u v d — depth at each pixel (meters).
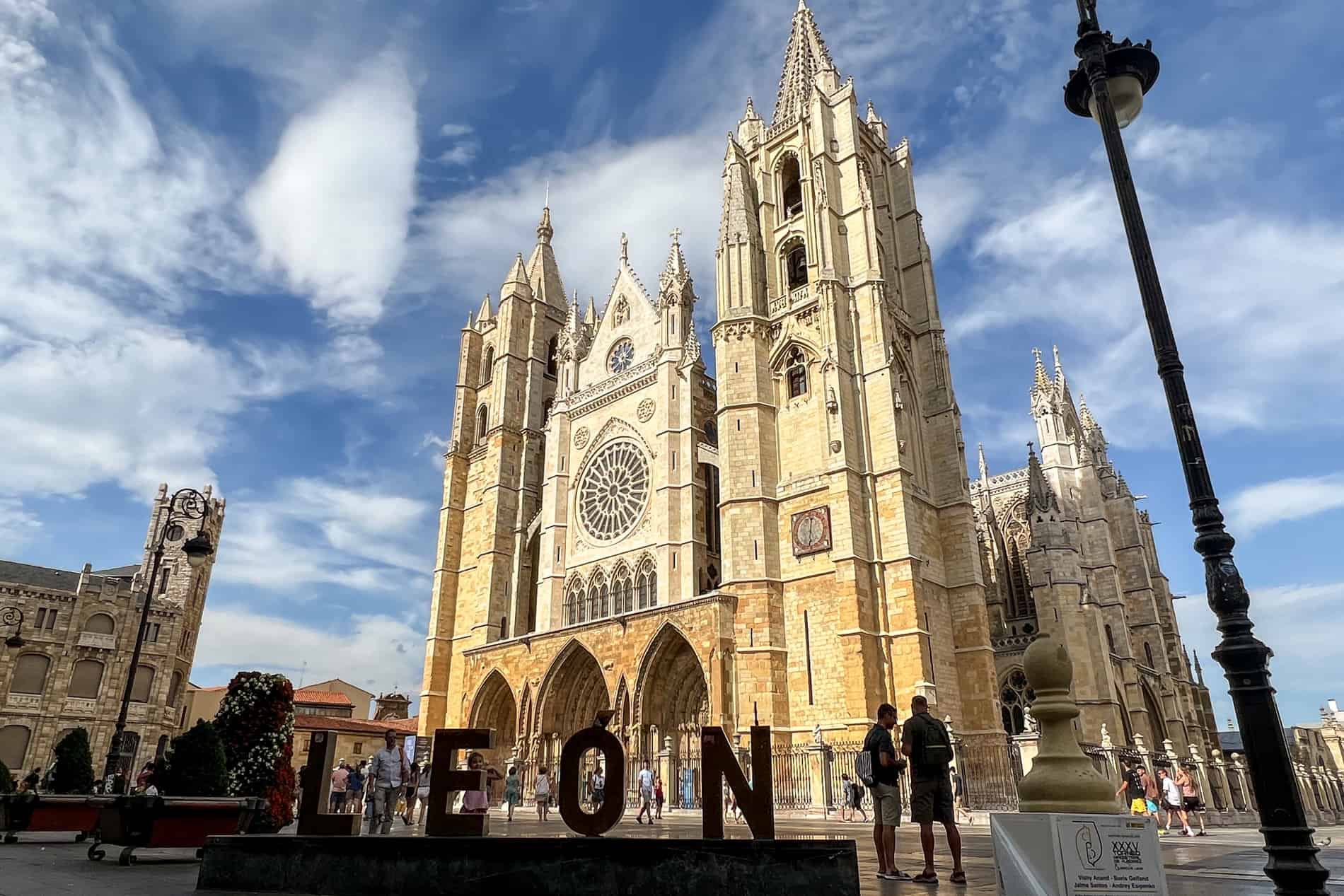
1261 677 9.87
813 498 47.44
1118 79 13.65
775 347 53.09
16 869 14.25
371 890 11.38
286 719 23.33
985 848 20.53
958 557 49.19
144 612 27.94
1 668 63.41
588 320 70.38
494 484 68.75
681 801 43.81
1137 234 12.30
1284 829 9.24
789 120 60.09
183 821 16.56
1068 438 72.69
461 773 12.12
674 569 52.22
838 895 9.68
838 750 40.16
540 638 56.16
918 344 55.84
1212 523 10.70
